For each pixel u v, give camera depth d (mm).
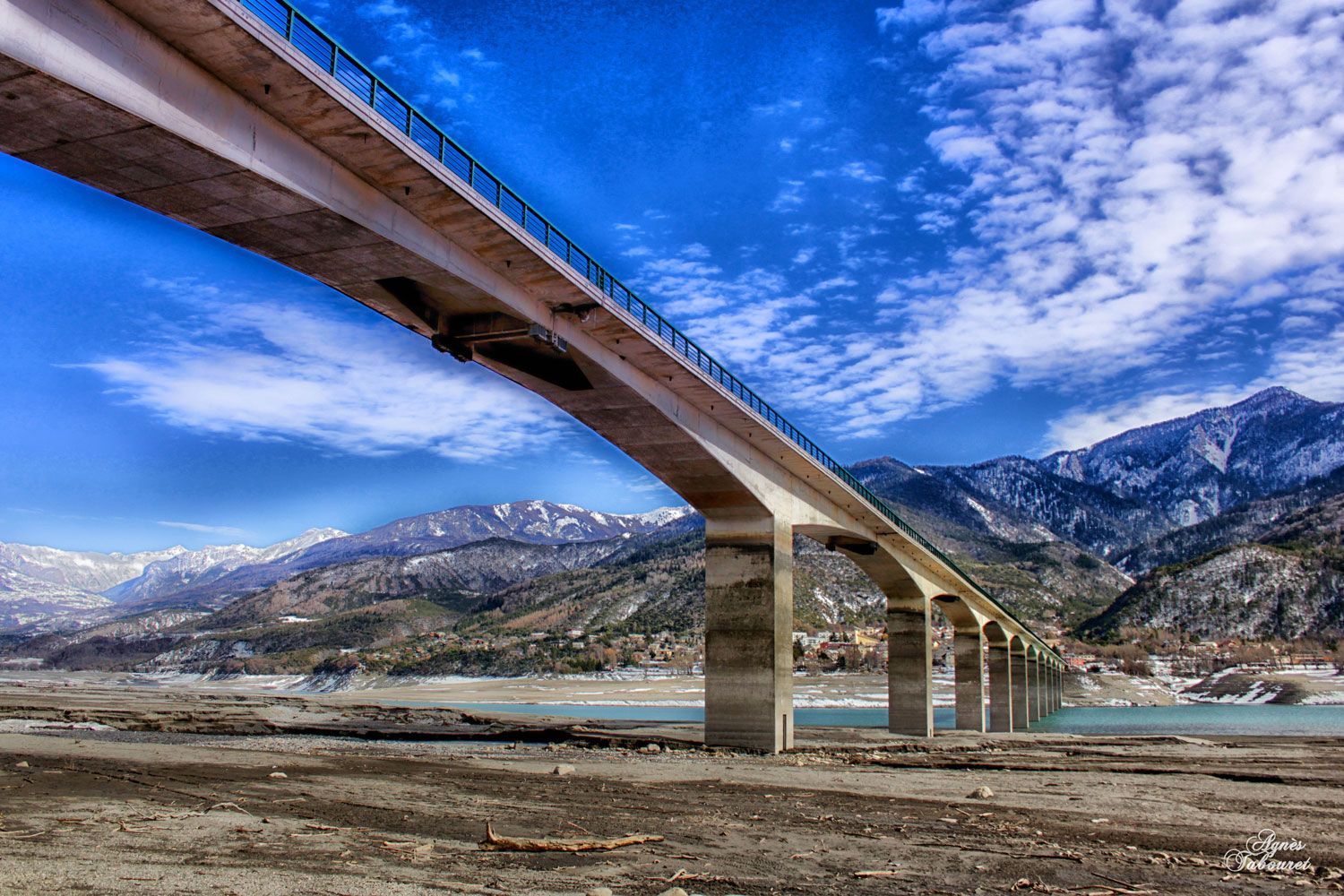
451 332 29719
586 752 39688
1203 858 16500
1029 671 103938
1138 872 15094
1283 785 30172
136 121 17125
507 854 15414
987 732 74062
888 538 58531
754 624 41312
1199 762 39312
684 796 24656
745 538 42281
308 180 20812
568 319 30688
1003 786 28812
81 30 15898
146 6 16594
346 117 19953
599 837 17625
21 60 14969
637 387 34031
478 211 24062
